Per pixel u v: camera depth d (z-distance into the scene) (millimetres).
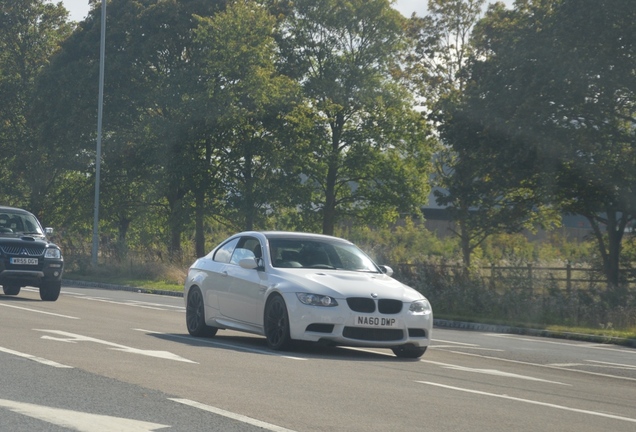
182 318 21469
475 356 16562
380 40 62031
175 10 56938
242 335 17422
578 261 39531
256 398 9469
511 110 34625
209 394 9562
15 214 26344
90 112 57344
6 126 68438
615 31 32719
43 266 24844
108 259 49656
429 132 54250
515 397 10805
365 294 14109
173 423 7914
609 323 27109
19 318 18156
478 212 38469
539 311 28953
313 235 16109
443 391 10898
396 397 10102
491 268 33406
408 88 54781
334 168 63156
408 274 33812
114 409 8453
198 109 54938
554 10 34688
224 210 58719
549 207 39688
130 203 62031
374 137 62812
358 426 8180
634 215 35406
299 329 14031
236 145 58375
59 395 9094
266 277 14945
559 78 33188
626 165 33812
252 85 56031
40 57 69312
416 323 14320
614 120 34906
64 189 63062
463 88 40375
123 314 21703
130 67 57000
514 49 34750
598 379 13984
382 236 69812
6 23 68438
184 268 48188
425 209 85500
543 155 33938
